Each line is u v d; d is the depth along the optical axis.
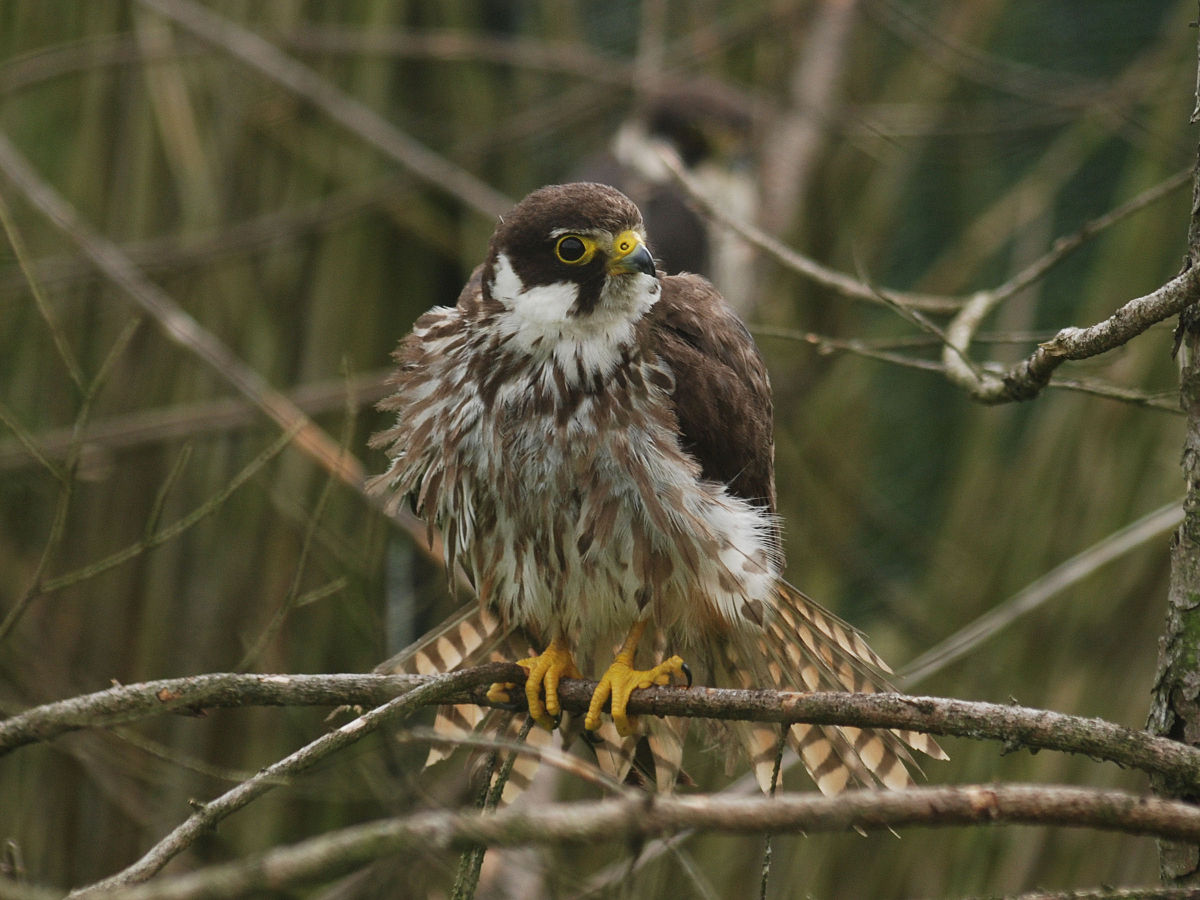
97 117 11.58
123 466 10.79
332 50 12.41
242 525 10.72
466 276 12.32
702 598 6.83
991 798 3.92
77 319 11.23
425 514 7.21
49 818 10.30
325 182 12.08
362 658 10.44
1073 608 10.15
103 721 4.93
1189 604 4.77
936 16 15.05
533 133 12.95
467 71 13.43
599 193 7.02
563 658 6.89
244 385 9.64
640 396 6.87
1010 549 10.80
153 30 11.63
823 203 13.77
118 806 10.35
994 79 12.99
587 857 8.52
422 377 7.12
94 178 11.55
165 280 11.52
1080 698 9.93
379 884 8.37
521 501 6.89
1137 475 10.27
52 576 10.65
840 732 6.56
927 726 4.84
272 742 10.43
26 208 11.34
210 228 11.59
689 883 7.93
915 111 13.97
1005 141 14.21
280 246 11.66
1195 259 4.85
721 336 7.32
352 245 11.86
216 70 11.73
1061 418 10.76
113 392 11.19
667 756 6.89
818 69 13.90
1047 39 14.53
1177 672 4.76
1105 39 14.34
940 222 14.38
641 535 6.80
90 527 10.72
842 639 6.70
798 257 7.70
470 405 6.94
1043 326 13.29
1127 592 9.98
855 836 9.97
